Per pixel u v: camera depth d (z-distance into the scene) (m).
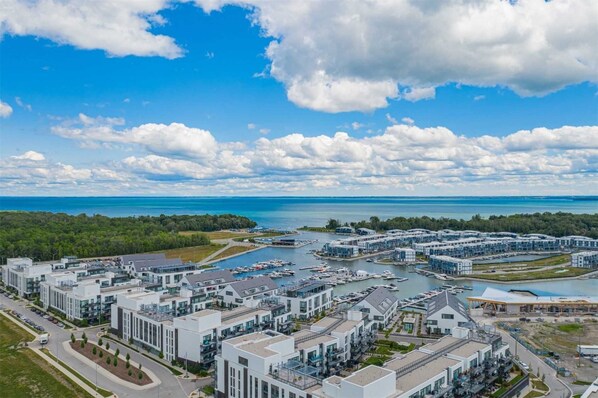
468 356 151.25
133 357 186.62
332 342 166.12
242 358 141.25
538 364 183.25
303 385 127.31
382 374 121.88
